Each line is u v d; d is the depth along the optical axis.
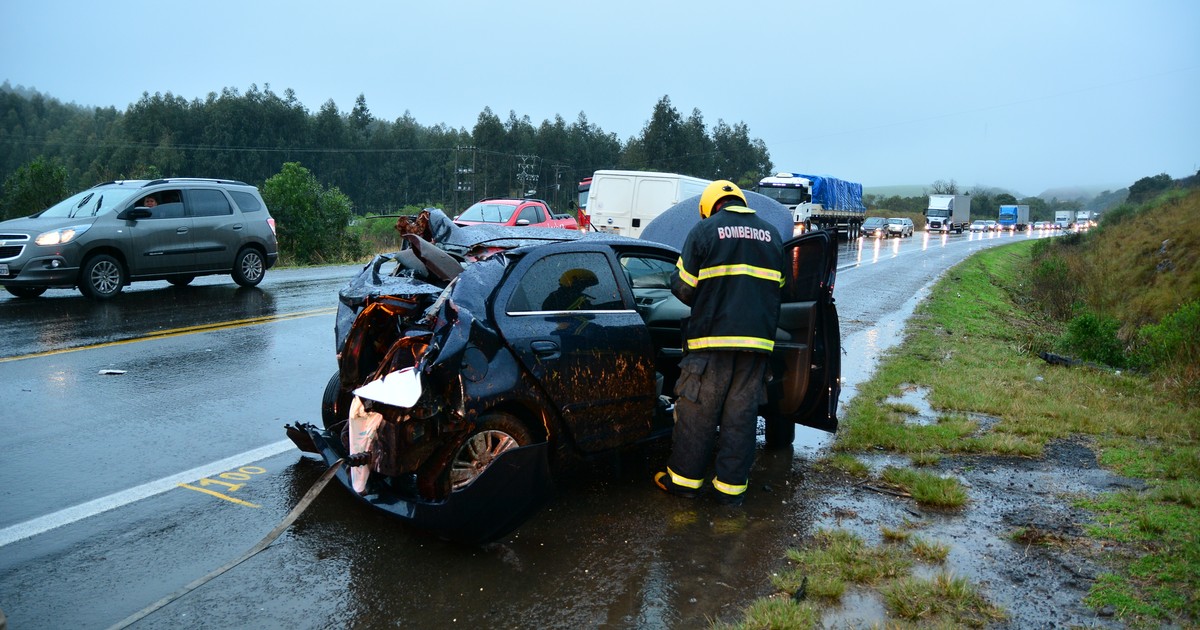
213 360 8.12
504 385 4.21
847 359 9.67
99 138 134.75
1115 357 10.41
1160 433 6.41
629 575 3.90
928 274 23.48
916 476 5.25
